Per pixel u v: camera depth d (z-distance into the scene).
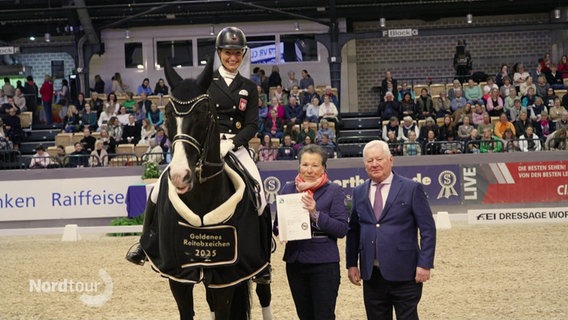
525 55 26.70
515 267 9.77
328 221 5.33
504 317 7.08
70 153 19.88
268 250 5.56
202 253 4.98
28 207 16.56
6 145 20.58
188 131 4.77
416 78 26.52
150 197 5.43
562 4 24.94
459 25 26.83
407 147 17.70
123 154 17.91
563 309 7.32
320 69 25.94
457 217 16.05
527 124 19.66
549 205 16.27
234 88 5.72
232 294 5.18
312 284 5.46
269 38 26.00
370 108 26.73
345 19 25.41
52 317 7.61
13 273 10.45
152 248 5.36
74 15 23.58
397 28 24.92
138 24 25.52
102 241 14.29
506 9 25.62
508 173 16.30
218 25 25.97
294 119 20.31
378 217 5.26
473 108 19.97
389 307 5.35
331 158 16.44
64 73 27.28
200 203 5.00
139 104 21.86
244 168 5.44
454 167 16.33
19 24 25.39
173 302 8.17
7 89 24.62
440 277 9.23
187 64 26.16
